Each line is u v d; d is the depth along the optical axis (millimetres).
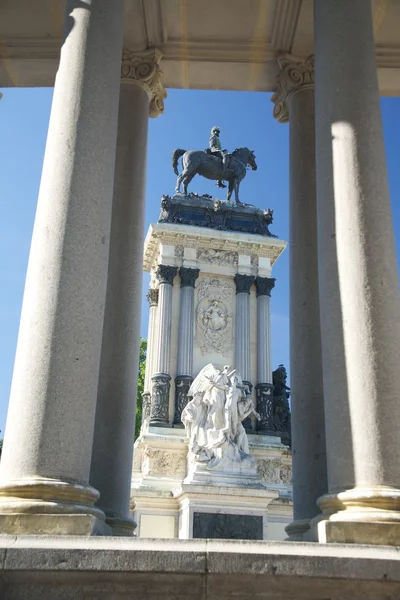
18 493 8070
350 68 11031
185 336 45906
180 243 48719
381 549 7602
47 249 9391
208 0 15008
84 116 10375
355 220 9969
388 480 8477
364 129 10609
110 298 13312
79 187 9820
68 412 8555
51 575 6938
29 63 16922
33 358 8773
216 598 7098
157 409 43531
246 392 41375
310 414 12555
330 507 8812
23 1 15203
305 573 7121
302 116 15258
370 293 9461
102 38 11078
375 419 8758
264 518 33938
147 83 15586
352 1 11500
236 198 52625
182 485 34656
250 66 16672
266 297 48906
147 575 6992
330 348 9594
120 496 12094
